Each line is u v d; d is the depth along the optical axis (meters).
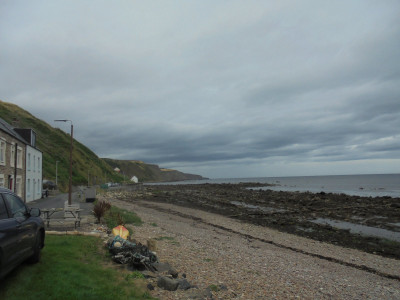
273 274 9.68
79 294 5.50
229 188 94.38
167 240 13.62
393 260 14.31
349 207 34.78
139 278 7.09
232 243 15.44
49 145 89.62
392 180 153.50
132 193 64.88
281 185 118.38
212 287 7.50
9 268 5.37
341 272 11.51
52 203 28.61
